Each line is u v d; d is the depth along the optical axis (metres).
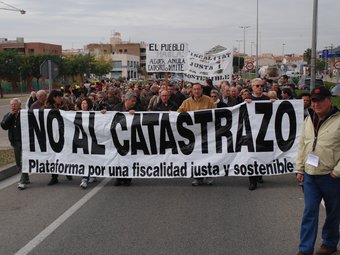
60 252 5.32
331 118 4.76
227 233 5.88
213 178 9.27
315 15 16.94
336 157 4.75
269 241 5.57
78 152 9.02
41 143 9.05
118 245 5.50
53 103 9.49
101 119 8.93
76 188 8.72
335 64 39.31
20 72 71.06
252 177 8.55
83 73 89.31
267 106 8.56
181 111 9.01
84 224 6.36
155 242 5.58
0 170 9.78
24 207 7.34
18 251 5.39
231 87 12.89
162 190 8.39
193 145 8.78
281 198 7.65
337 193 4.82
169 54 14.95
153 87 16.17
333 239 5.04
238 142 8.66
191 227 6.14
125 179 9.02
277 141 8.57
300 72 76.88
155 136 8.82
